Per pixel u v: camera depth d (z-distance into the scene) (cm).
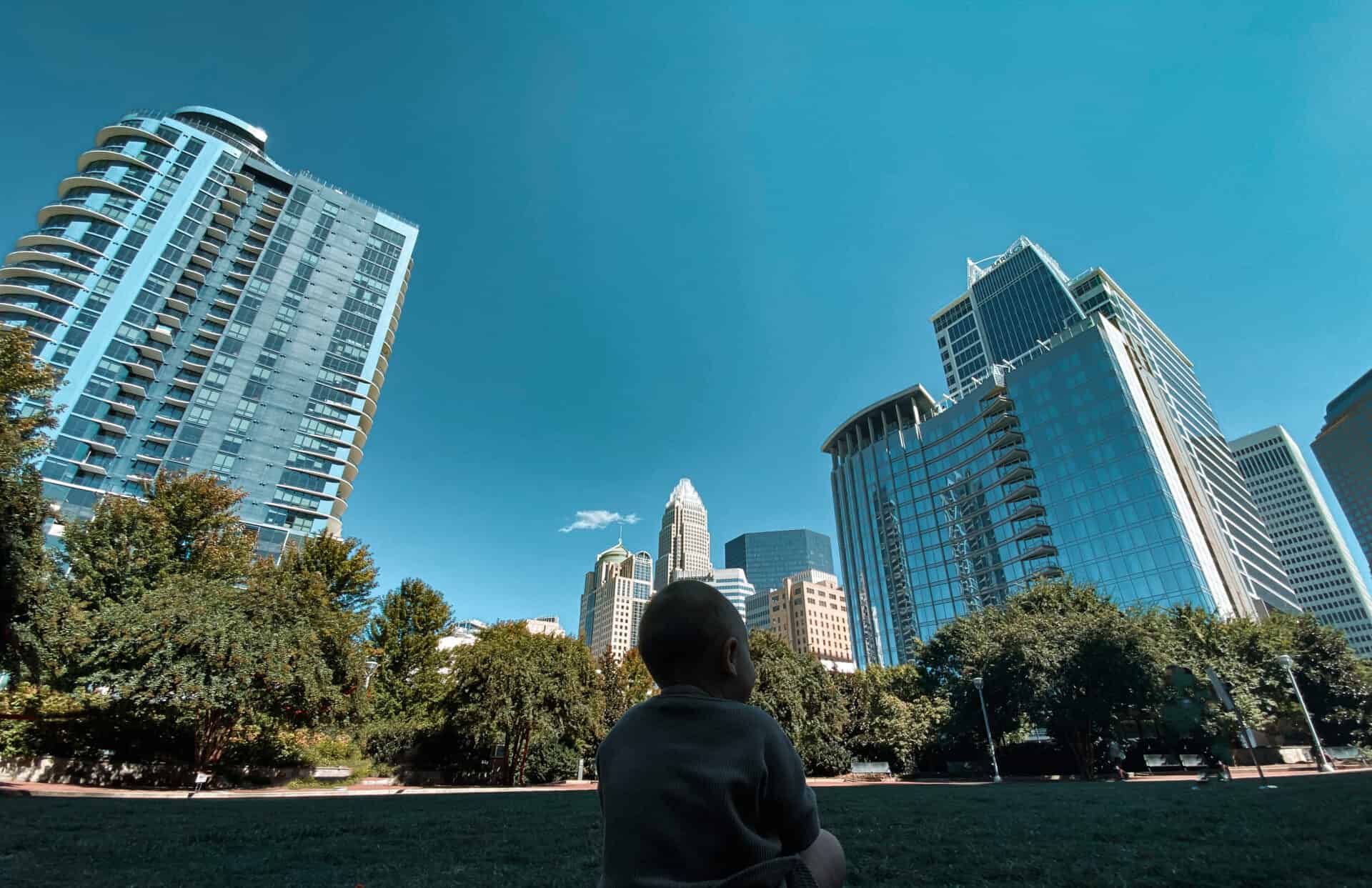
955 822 1039
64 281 8631
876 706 4175
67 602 2098
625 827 105
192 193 10175
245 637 2203
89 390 8200
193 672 2086
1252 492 19962
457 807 1473
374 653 3584
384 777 3189
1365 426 17250
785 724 3734
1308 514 18588
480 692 3025
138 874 591
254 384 9394
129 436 8294
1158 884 551
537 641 3334
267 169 11119
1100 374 8875
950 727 3659
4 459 1677
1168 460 8619
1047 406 9388
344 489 9988
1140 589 7550
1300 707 3525
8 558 1675
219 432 8825
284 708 2355
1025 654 2933
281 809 1375
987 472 10175
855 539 12675
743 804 107
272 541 8494
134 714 2156
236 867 639
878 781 3372
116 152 9750
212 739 2339
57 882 552
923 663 4319
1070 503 8631
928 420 11838
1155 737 3353
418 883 575
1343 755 3528
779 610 18462
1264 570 11731
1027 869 629
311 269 10731
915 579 10950
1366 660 4012
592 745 3522
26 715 2141
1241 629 3753
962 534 10381
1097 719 2759
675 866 97
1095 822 991
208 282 9850
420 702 3634
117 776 2262
